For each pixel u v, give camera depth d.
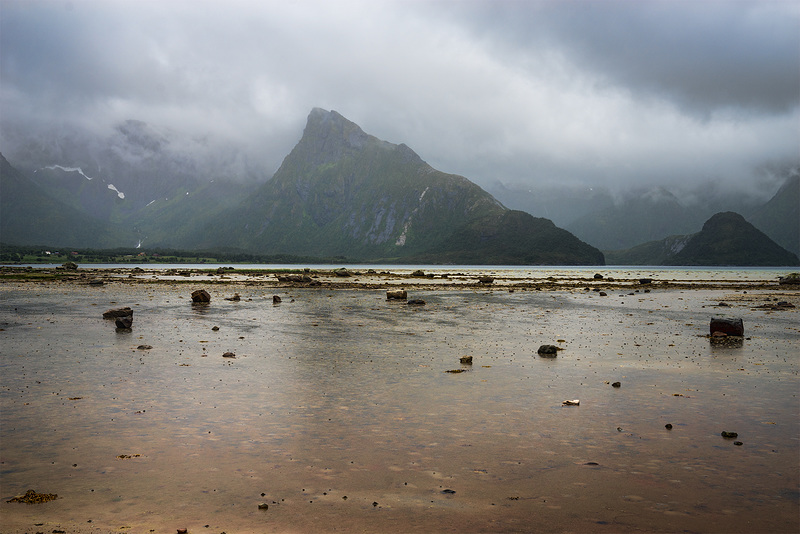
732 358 26.47
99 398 17.88
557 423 15.55
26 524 9.46
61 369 22.47
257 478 11.56
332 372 22.44
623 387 20.12
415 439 14.10
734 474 11.90
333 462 12.48
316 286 96.69
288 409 16.80
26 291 73.12
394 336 33.69
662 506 10.35
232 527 9.45
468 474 11.86
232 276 145.12
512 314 48.97
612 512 10.10
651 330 37.97
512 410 16.89
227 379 20.94
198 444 13.60
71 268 172.25
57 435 14.14
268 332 35.19
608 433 14.68
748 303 64.25
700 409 17.09
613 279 147.62
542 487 11.21
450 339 32.53
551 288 99.06
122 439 13.89
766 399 18.38
